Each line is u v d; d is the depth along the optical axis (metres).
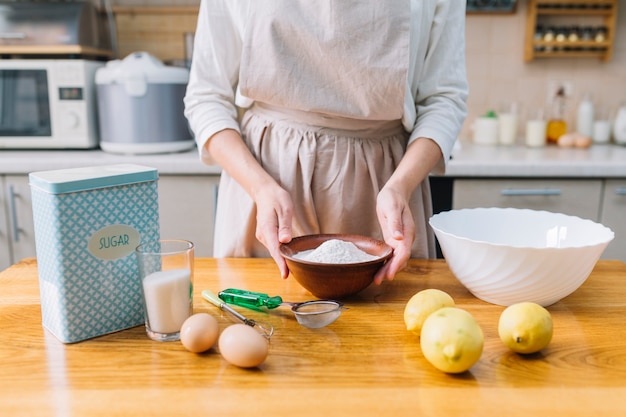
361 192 1.08
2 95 1.99
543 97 2.46
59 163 1.88
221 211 1.17
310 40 0.95
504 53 2.42
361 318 0.76
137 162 1.86
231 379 0.60
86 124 2.03
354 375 0.61
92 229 0.69
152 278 0.69
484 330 0.72
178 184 1.90
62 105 2.00
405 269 0.97
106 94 1.96
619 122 2.37
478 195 1.89
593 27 2.36
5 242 1.94
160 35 2.38
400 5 0.94
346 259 0.80
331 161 1.06
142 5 2.35
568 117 2.48
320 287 0.79
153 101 1.96
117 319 0.73
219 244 1.19
